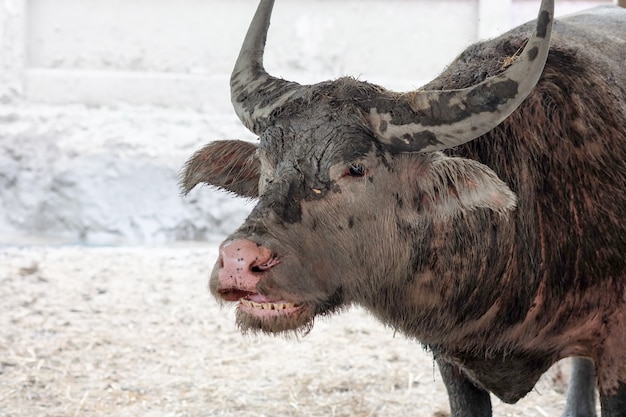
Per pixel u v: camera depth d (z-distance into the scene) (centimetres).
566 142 693
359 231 645
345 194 638
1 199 2139
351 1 2420
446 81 716
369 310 695
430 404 1004
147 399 1010
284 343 1209
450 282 681
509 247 683
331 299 651
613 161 698
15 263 1586
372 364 1127
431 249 671
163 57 2403
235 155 741
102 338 1206
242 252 592
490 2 2345
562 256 689
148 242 2114
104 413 966
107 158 2161
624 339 696
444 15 2419
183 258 1680
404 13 2420
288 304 628
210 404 998
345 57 2431
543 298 697
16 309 1313
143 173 2155
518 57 618
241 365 1127
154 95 2358
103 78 2345
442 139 636
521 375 736
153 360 1139
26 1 2338
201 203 2153
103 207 2131
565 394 1041
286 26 2423
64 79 2336
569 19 874
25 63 2344
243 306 631
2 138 2162
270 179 652
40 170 2147
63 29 2370
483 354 718
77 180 2138
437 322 697
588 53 748
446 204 649
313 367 1119
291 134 646
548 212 689
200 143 2216
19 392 1009
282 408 989
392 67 2436
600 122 703
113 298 1397
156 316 1316
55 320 1274
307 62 2431
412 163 657
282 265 607
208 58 2412
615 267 688
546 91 702
